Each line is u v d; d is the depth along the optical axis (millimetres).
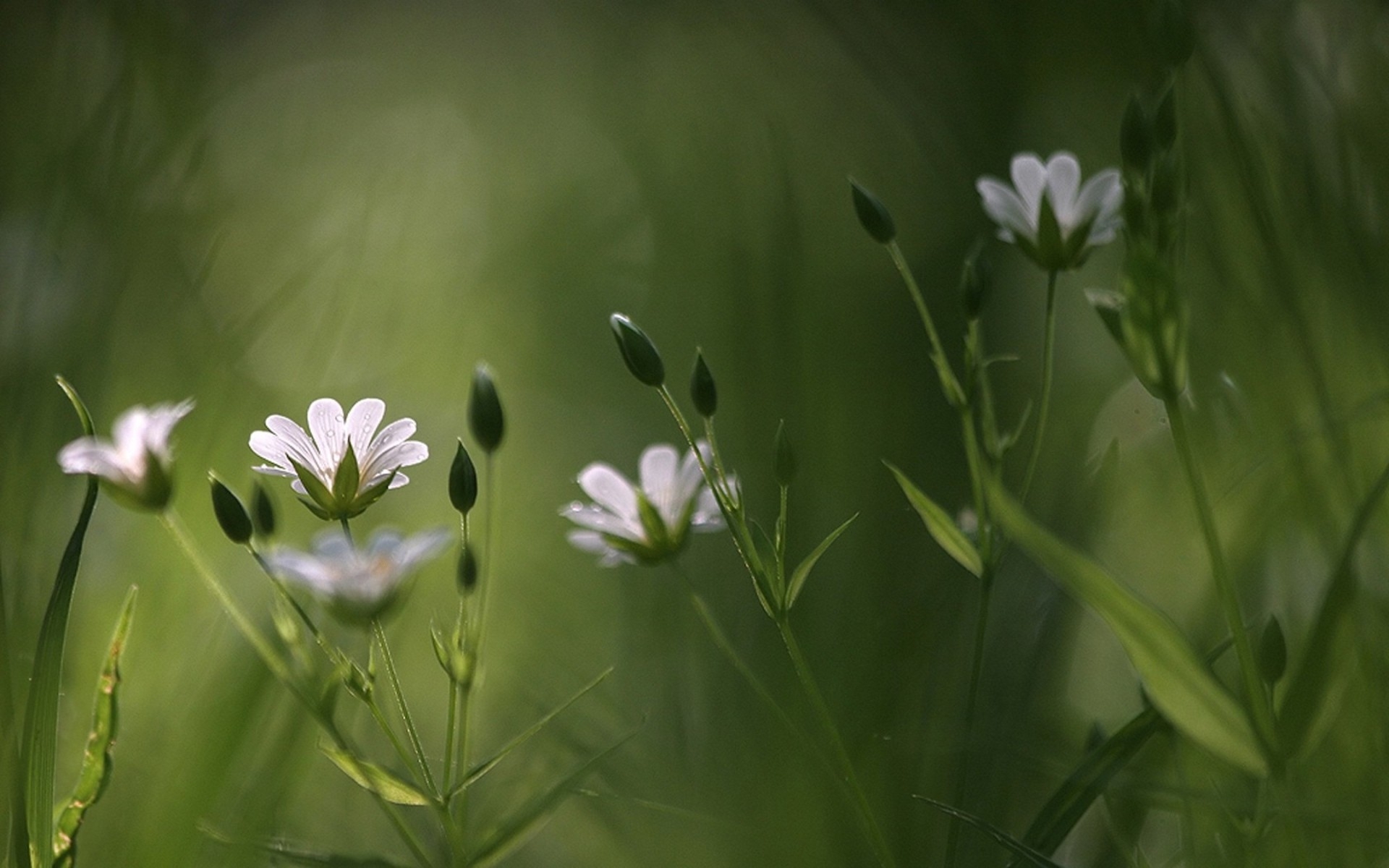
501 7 1871
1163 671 457
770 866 522
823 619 577
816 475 628
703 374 492
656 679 588
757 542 497
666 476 508
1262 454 531
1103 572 452
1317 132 560
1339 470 524
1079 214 499
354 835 552
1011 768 516
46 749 476
